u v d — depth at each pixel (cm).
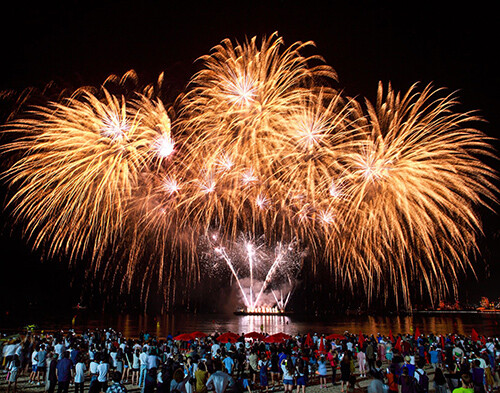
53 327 6406
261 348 2234
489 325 9238
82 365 1504
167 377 1239
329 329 7350
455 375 1545
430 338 3048
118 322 8669
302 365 1677
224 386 1077
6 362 1814
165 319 10781
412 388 1179
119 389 1050
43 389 1739
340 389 1892
